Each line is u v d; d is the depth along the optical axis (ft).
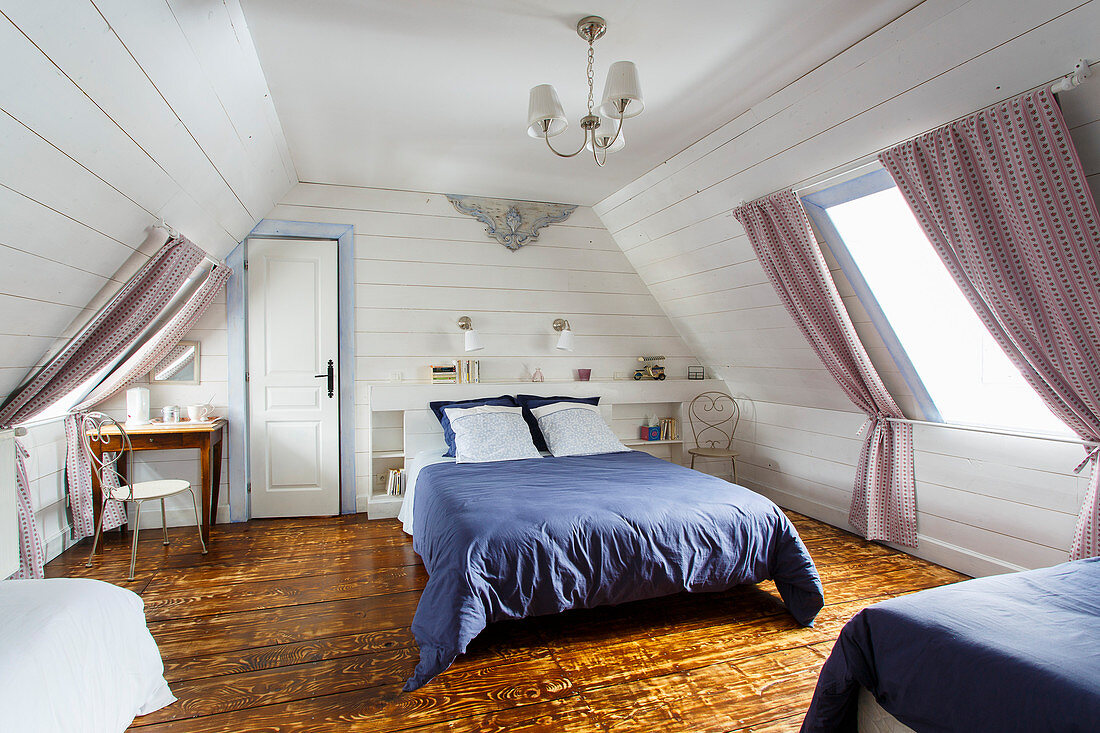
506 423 12.96
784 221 10.39
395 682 7.04
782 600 9.39
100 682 5.58
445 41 7.64
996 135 6.83
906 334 10.44
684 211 12.64
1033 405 9.85
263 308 13.76
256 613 8.82
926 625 4.69
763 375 14.97
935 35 6.72
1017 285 7.51
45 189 5.88
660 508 8.66
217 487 13.41
